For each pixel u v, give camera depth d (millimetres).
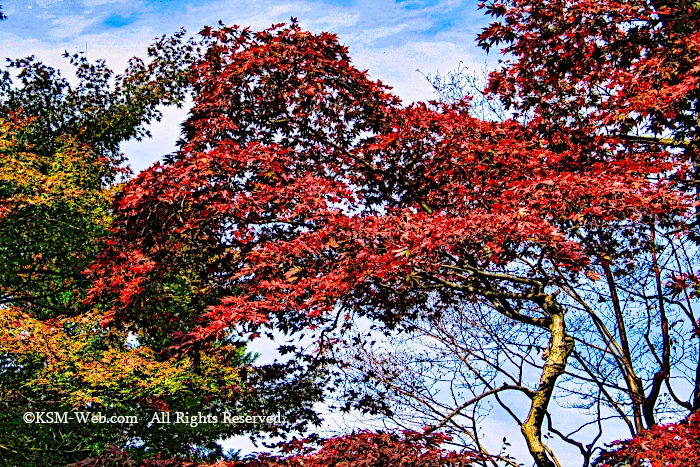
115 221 8258
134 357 11383
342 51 9281
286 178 7883
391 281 7270
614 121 9039
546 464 7598
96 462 7020
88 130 18688
